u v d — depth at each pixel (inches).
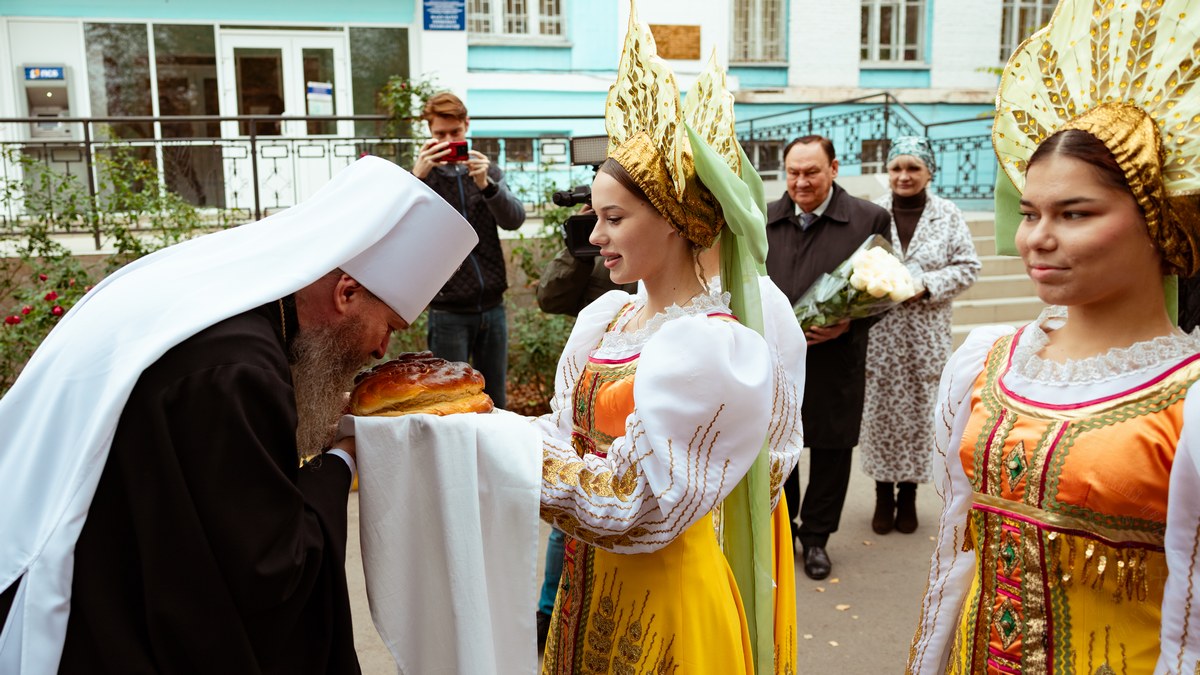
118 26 383.6
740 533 70.1
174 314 50.4
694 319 62.5
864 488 191.3
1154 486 49.1
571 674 72.9
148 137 388.2
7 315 208.8
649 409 60.5
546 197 283.0
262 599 48.9
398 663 61.2
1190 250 51.0
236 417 48.4
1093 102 54.2
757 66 470.6
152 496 47.9
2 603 48.8
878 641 126.2
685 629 65.3
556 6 426.3
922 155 160.1
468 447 60.2
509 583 61.7
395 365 64.2
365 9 405.4
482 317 177.9
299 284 53.7
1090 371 52.8
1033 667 53.2
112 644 47.8
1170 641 48.3
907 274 127.0
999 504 55.3
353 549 153.2
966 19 487.8
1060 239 50.9
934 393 157.6
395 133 331.3
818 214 140.9
